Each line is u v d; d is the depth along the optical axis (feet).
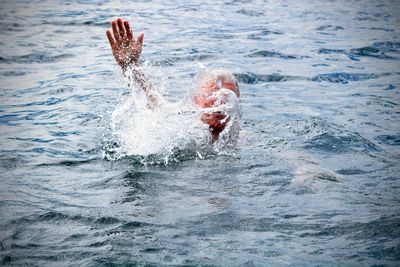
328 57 35.22
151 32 41.45
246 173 16.33
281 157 17.90
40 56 34.09
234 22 46.85
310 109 24.44
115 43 18.79
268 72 31.04
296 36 41.55
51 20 46.75
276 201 14.25
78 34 41.04
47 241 11.79
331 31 43.96
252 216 13.25
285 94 26.96
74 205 13.78
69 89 26.86
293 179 15.88
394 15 52.19
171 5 55.11
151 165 16.92
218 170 16.57
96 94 25.89
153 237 12.03
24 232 12.19
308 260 11.14
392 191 15.25
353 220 13.12
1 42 37.99
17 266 10.75
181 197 14.40
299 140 19.88
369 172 16.88
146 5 54.85
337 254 11.44
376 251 11.59
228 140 18.37
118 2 56.80
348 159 18.12
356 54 36.29
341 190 15.16
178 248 11.53
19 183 15.33
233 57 34.24
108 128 20.81
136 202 14.02
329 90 27.94
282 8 55.62
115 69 30.91
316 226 12.77
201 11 52.11
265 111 23.90
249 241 11.94
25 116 22.70
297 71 31.55
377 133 21.34
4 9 52.54
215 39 39.60
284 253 11.44
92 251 11.34
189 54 34.55
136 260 11.00
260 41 39.34
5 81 28.53
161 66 31.32
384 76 30.94
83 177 15.88
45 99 25.23
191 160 17.38
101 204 13.85
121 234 12.14
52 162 17.21
